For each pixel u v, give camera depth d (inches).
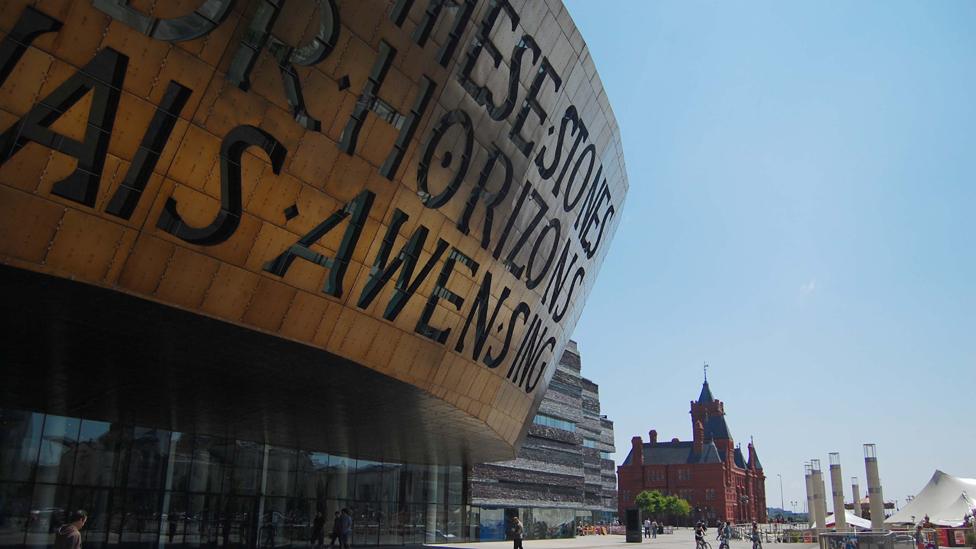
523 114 858.1
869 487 1893.5
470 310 912.9
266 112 603.2
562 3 834.8
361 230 714.8
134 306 598.2
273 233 642.8
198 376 855.7
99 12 503.2
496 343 1008.9
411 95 704.4
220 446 1341.0
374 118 682.2
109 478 1154.7
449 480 1899.6
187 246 590.9
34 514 1051.3
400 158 718.5
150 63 533.3
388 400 973.2
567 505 2778.1
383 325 785.6
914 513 2886.3
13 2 473.1
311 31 606.5
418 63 696.4
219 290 623.2
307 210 660.1
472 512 2171.5
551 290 1123.9
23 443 1060.5
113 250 553.9
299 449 1505.9
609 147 1132.5
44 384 906.1
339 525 1164.5
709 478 6107.3
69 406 1052.5
